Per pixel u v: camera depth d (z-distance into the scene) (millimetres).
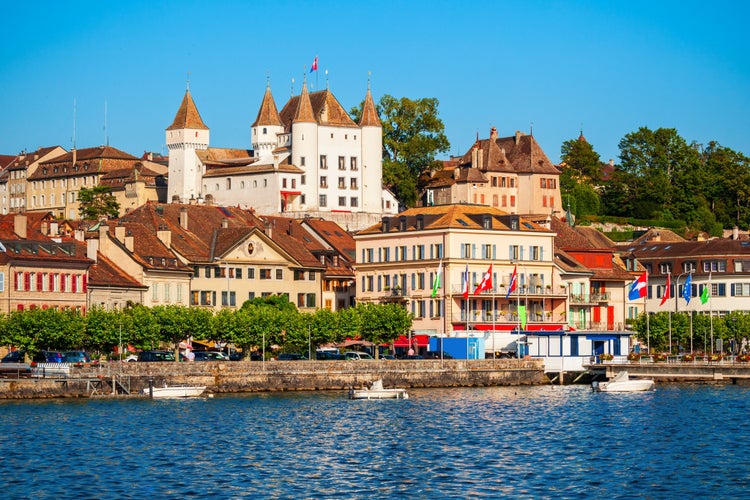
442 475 132125
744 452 145750
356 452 145750
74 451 143750
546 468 135750
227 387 198000
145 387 191750
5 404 179500
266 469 135125
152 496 121938
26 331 192250
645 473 133000
